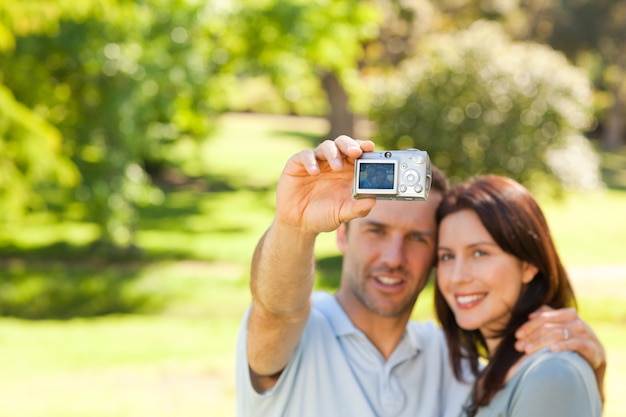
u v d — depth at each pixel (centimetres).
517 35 3712
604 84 4884
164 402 669
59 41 1466
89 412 642
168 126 1791
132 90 1569
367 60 2622
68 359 830
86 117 1553
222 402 670
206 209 2314
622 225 2184
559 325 246
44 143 1100
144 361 819
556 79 1384
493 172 1381
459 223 263
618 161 4128
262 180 2972
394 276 262
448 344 279
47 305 1226
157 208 2278
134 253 1617
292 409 253
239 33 2030
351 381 256
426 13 2611
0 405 658
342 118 2862
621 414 632
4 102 1073
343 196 205
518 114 1378
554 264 264
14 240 1727
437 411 269
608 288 1332
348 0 2095
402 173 193
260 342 237
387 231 264
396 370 265
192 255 1639
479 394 252
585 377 234
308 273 224
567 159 1395
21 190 1103
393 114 1421
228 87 2112
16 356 843
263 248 224
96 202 1563
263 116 5091
